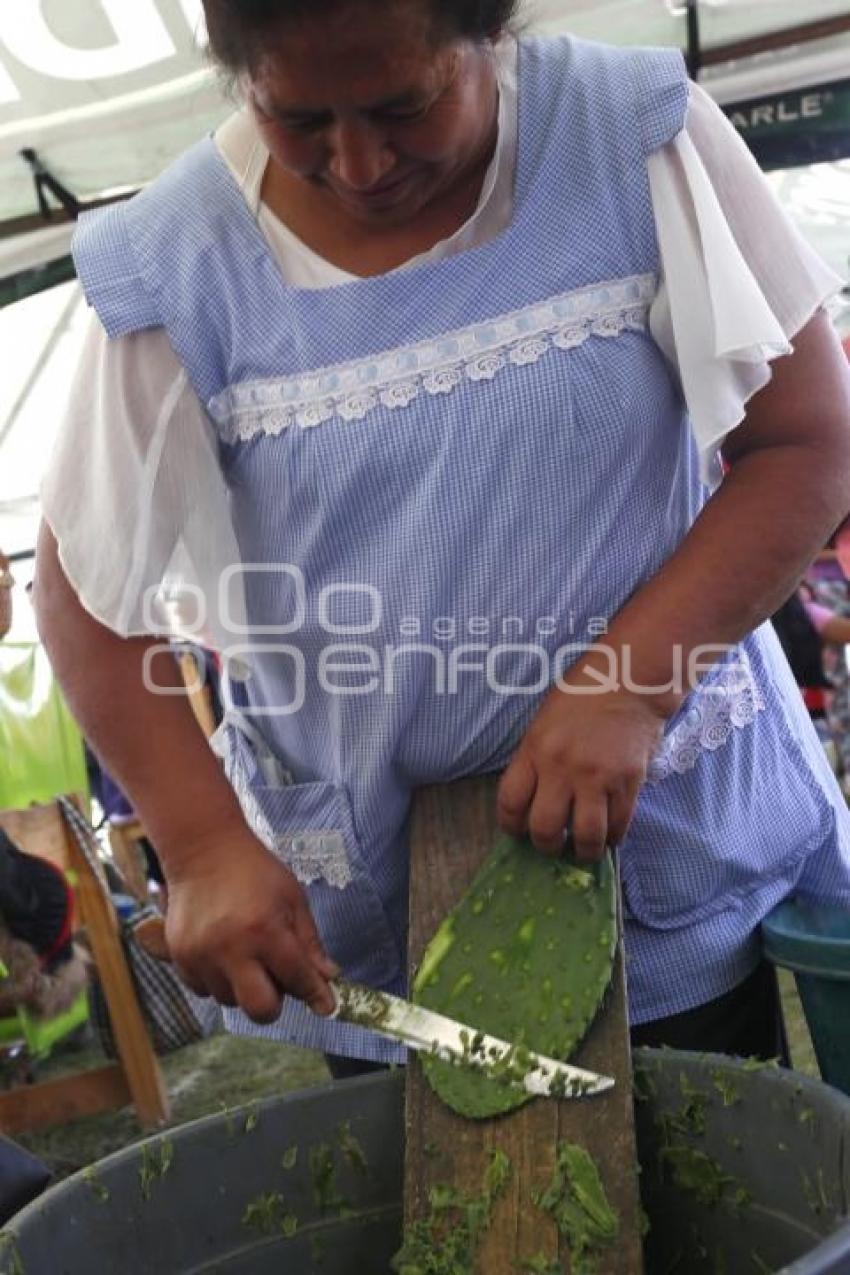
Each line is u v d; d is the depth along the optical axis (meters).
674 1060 1.14
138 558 1.22
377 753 1.24
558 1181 1.06
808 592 4.28
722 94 3.14
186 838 1.18
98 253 1.23
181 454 1.23
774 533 1.14
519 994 1.14
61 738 3.85
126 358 1.23
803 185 4.17
